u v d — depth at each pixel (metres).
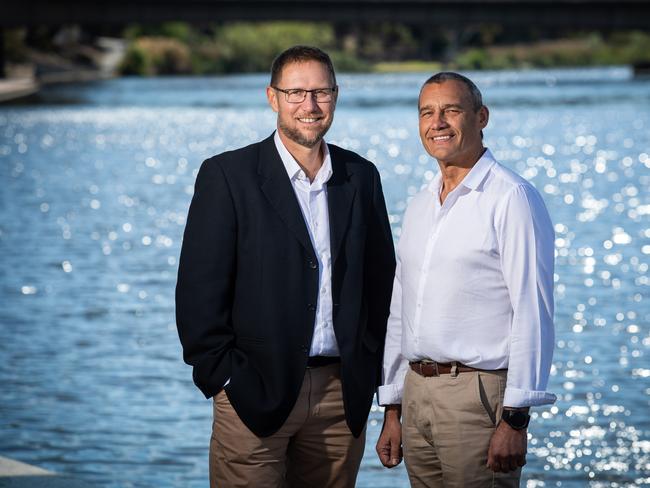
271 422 4.34
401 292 4.54
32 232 21.34
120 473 7.79
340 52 113.25
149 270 16.77
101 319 13.05
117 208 25.25
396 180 30.28
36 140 45.12
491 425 4.28
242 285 4.38
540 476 7.79
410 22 62.38
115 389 9.87
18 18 59.47
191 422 8.88
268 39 111.56
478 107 4.32
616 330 12.37
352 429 4.48
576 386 10.02
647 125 48.84
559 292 14.73
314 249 4.43
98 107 63.22
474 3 61.47
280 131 4.46
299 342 4.36
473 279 4.25
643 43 115.19
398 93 75.12
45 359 11.03
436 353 4.29
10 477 5.82
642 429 8.73
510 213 4.19
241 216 4.37
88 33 110.94
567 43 118.38
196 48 109.12
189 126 50.62
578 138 43.78
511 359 4.18
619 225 21.59
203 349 4.36
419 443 4.46
